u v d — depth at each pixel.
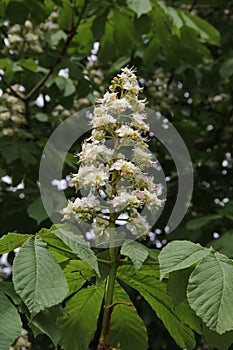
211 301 2.10
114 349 2.34
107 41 5.58
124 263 2.40
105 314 2.38
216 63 7.27
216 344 2.43
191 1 7.32
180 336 2.69
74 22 5.77
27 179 5.63
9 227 5.75
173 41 5.63
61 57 5.71
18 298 2.17
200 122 7.79
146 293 2.55
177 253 2.21
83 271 2.46
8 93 5.94
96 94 6.29
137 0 4.88
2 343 1.99
